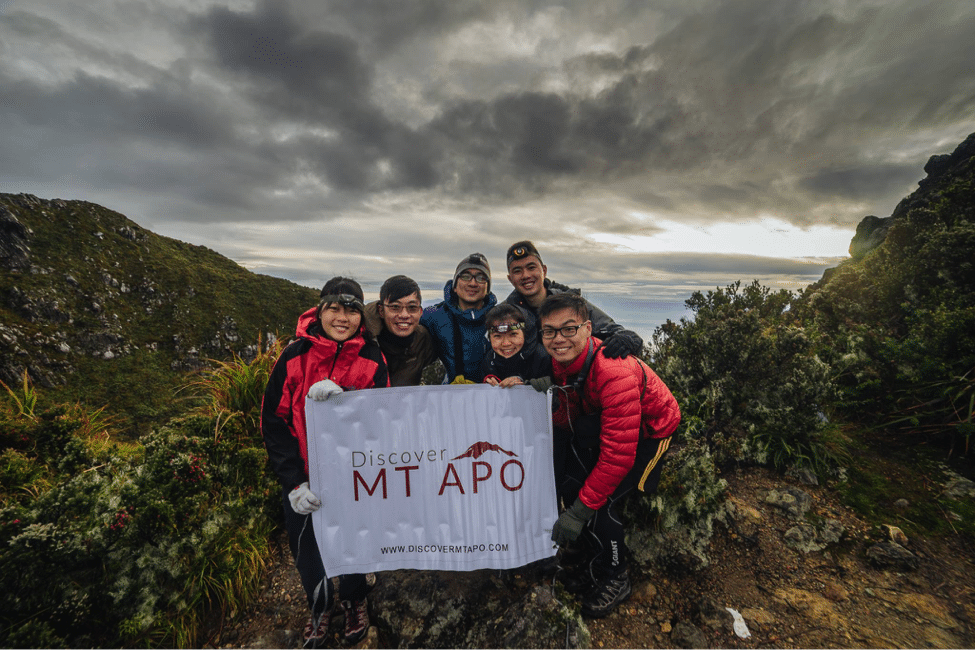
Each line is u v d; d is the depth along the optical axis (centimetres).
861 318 439
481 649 195
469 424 204
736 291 535
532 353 234
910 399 330
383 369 218
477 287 279
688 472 265
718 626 205
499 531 205
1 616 178
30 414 368
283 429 204
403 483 204
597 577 223
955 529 246
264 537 253
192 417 296
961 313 322
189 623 209
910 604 209
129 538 208
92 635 194
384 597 223
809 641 196
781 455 308
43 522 200
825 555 240
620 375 194
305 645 199
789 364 333
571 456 234
